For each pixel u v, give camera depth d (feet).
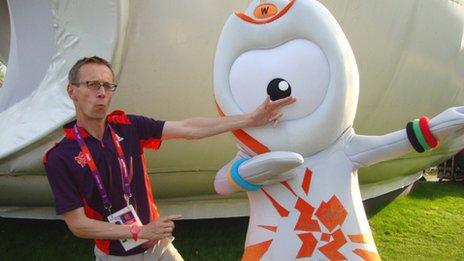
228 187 8.55
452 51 18.92
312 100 8.01
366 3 14.83
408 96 17.76
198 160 15.03
